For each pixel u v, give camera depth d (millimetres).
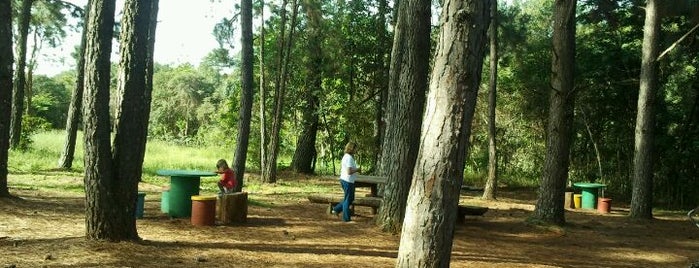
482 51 4953
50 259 6480
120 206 7586
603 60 21641
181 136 45250
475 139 28500
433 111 4949
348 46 24203
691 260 9867
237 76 28609
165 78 50719
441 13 5043
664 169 22219
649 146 15727
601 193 22297
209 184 17766
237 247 8156
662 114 21578
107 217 7480
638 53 21422
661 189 22781
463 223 12617
